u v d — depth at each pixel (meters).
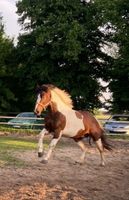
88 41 45.53
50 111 16.02
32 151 20.36
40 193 11.62
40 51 44.53
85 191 12.39
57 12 44.41
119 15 42.00
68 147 23.75
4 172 14.51
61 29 42.47
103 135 17.36
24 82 48.03
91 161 18.23
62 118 15.99
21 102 49.47
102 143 17.31
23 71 46.38
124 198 11.84
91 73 46.66
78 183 13.46
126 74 42.16
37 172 14.83
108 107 45.66
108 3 42.47
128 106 44.91
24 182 12.98
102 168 16.64
